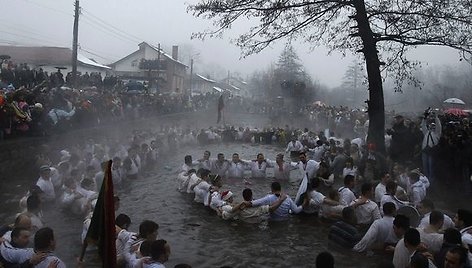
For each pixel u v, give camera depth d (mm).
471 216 6602
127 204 10617
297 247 7816
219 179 10633
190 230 8711
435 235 6391
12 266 5625
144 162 15602
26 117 14531
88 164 13211
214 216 9727
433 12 13547
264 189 12836
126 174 13695
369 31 14477
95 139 18734
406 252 6051
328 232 8664
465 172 12008
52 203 10195
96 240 4824
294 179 14570
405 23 14133
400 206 8742
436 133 12766
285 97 45500
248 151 22078
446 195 11578
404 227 6672
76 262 6871
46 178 10148
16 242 5781
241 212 9273
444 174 12633
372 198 10242
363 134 23609
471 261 5375
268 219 9508
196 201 10922
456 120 15906
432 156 12633
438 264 5660
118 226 6914
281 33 15492
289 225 9148
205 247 7773
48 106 16266
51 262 5406
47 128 15664
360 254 7355
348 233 7668
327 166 13148
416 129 13891
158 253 5672
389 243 7402
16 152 13305
